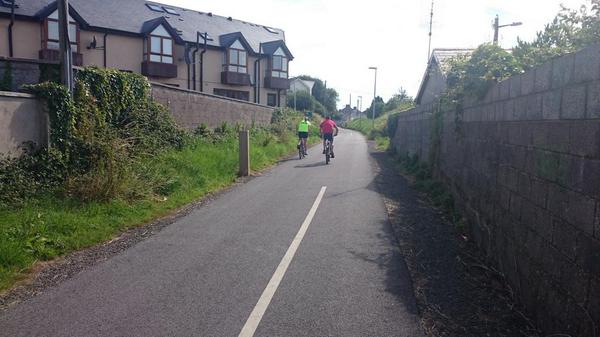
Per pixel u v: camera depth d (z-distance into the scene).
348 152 24.31
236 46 37.28
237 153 16.11
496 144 5.97
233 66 37.28
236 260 5.91
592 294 3.18
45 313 4.34
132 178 9.19
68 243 6.45
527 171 4.63
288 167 16.73
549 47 6.13
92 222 7.33
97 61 29.64
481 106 7.03
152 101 13.41
